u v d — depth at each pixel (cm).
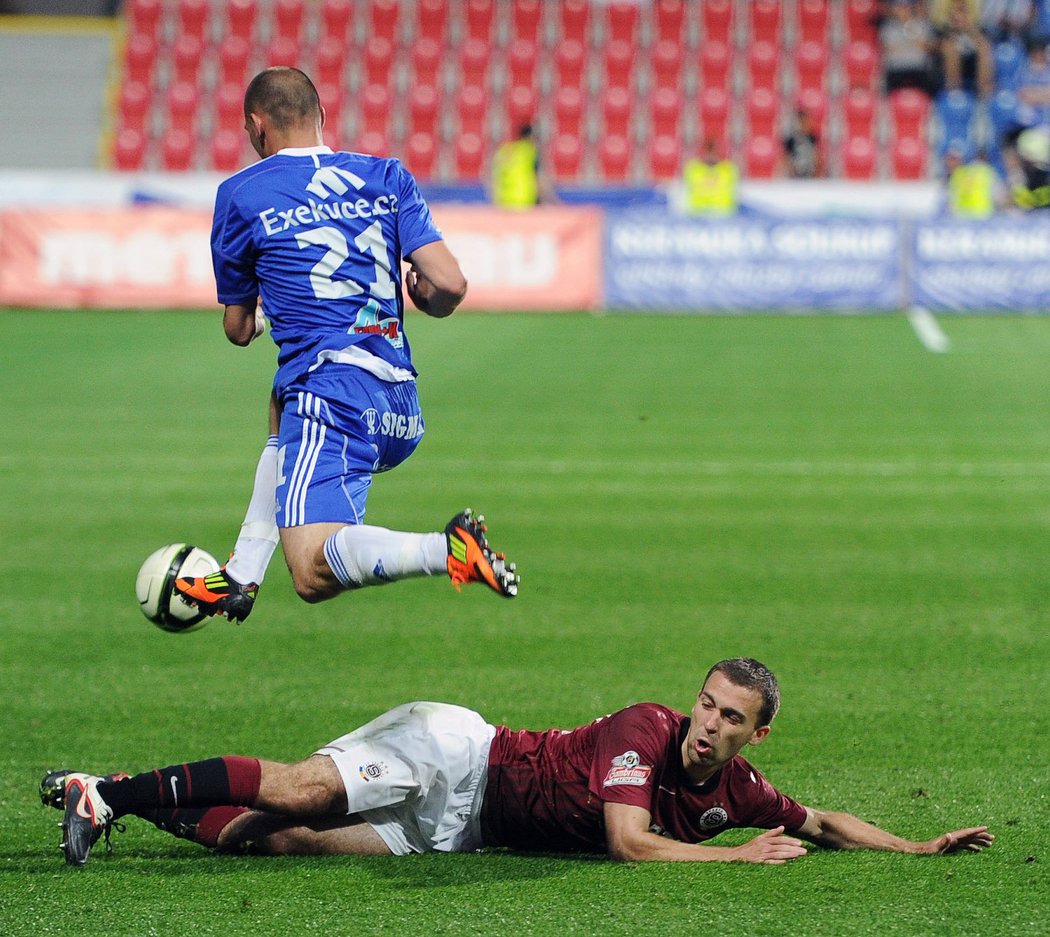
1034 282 7788
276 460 1692
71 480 4225
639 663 2594
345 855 1702
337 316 1655
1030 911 1519
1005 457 4559
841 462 4494
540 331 7250
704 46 10956
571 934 1459
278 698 2397
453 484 4181
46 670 2550
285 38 11075
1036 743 2148
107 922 1501
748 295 7944
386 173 1691
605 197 8606
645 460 4519
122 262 8012
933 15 10900
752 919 1491
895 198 8244
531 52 10869
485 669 2559
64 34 11044
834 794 1941
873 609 2942
